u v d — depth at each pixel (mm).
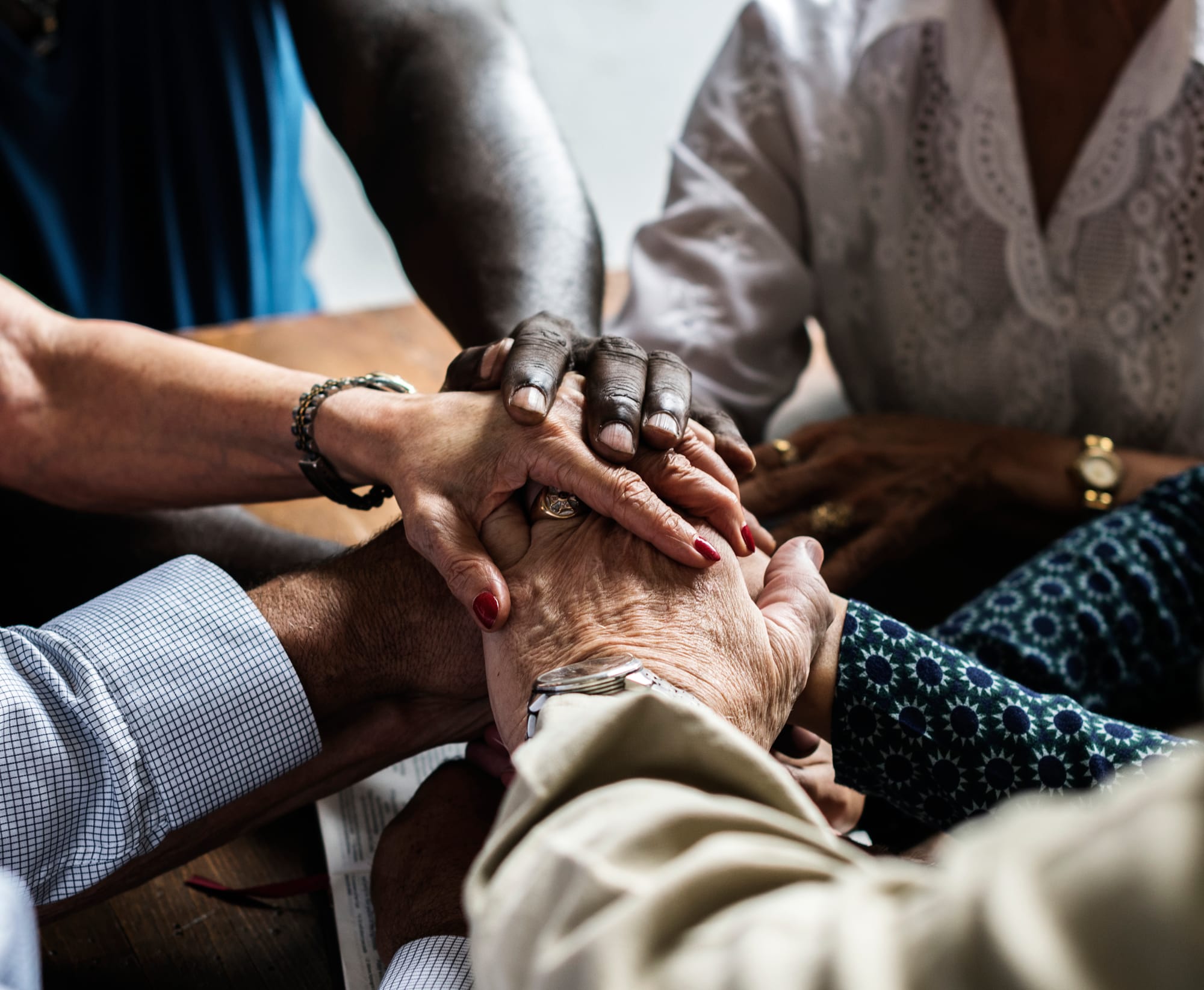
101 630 682
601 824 401
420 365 1379
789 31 1281
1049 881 284
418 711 783
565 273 1046
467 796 769
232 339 1431
